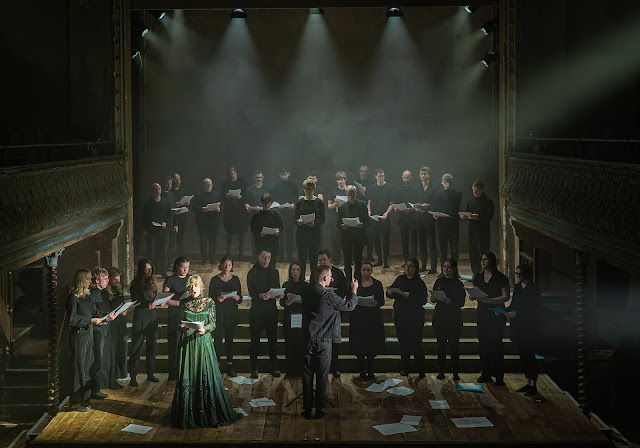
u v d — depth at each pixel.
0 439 10.04
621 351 11.23
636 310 11.23
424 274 13.73
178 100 17.58
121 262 13.41
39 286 13.31
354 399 9.73
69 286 12.52
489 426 8.84
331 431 8.71
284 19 17.45
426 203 13.73
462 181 17.31
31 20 11.41
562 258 12.27
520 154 12.43
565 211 9.62
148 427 8.88
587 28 11.48
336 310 9.18
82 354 9.45
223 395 9.02
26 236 8.30
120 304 10.23
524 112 13.05
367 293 10.30
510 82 13.34
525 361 9.79
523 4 12.94
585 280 9.58
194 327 8.73
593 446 8.42
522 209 12.14
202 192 14.59
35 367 11.41
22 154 10.62
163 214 13.62
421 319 10.34
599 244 8.60
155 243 13.64
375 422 8.97
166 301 9.92
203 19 17.36
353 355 10.88
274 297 10.06
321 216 12.24
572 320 11.09
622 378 11.16
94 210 11.02
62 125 11.85
